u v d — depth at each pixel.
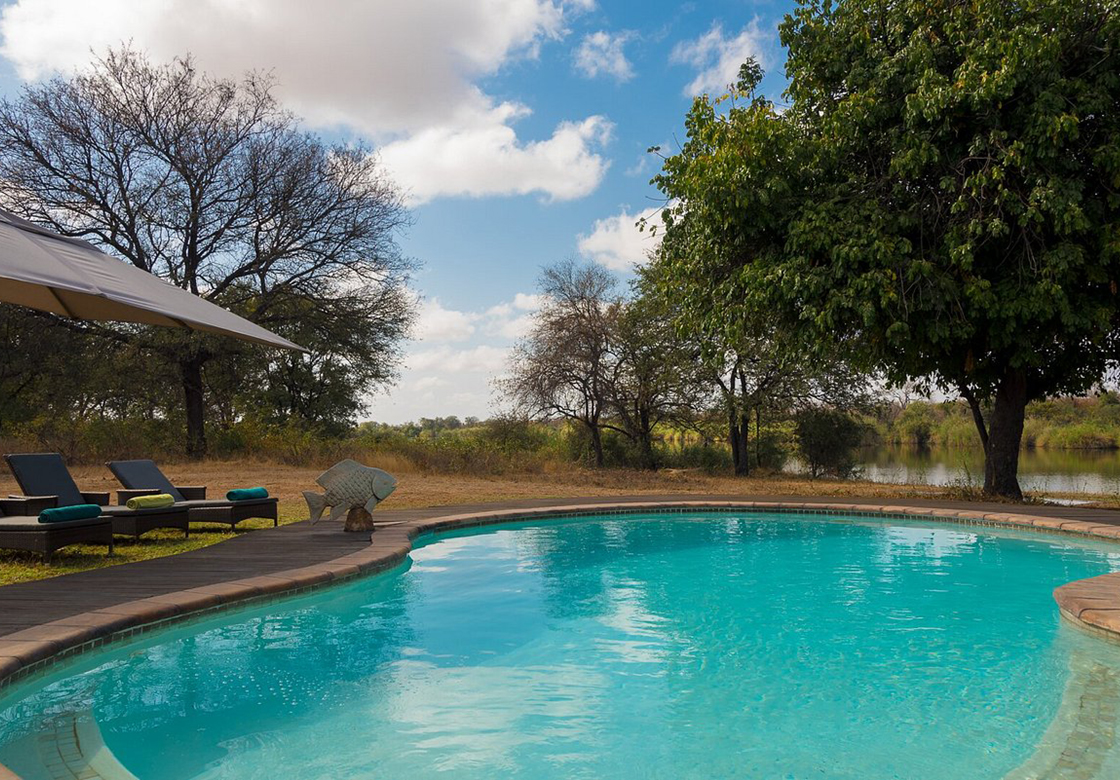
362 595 7.45
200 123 24.50
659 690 4.84
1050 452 42.31
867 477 27.88
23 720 4.25
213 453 23.83
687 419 27.61
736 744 4.00
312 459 21.94
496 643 5.87
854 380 24.67
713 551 9.99
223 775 3.57
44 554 8.27
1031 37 10.86
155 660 5.36
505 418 27.78
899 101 12.66
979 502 14.16
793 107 14.42
